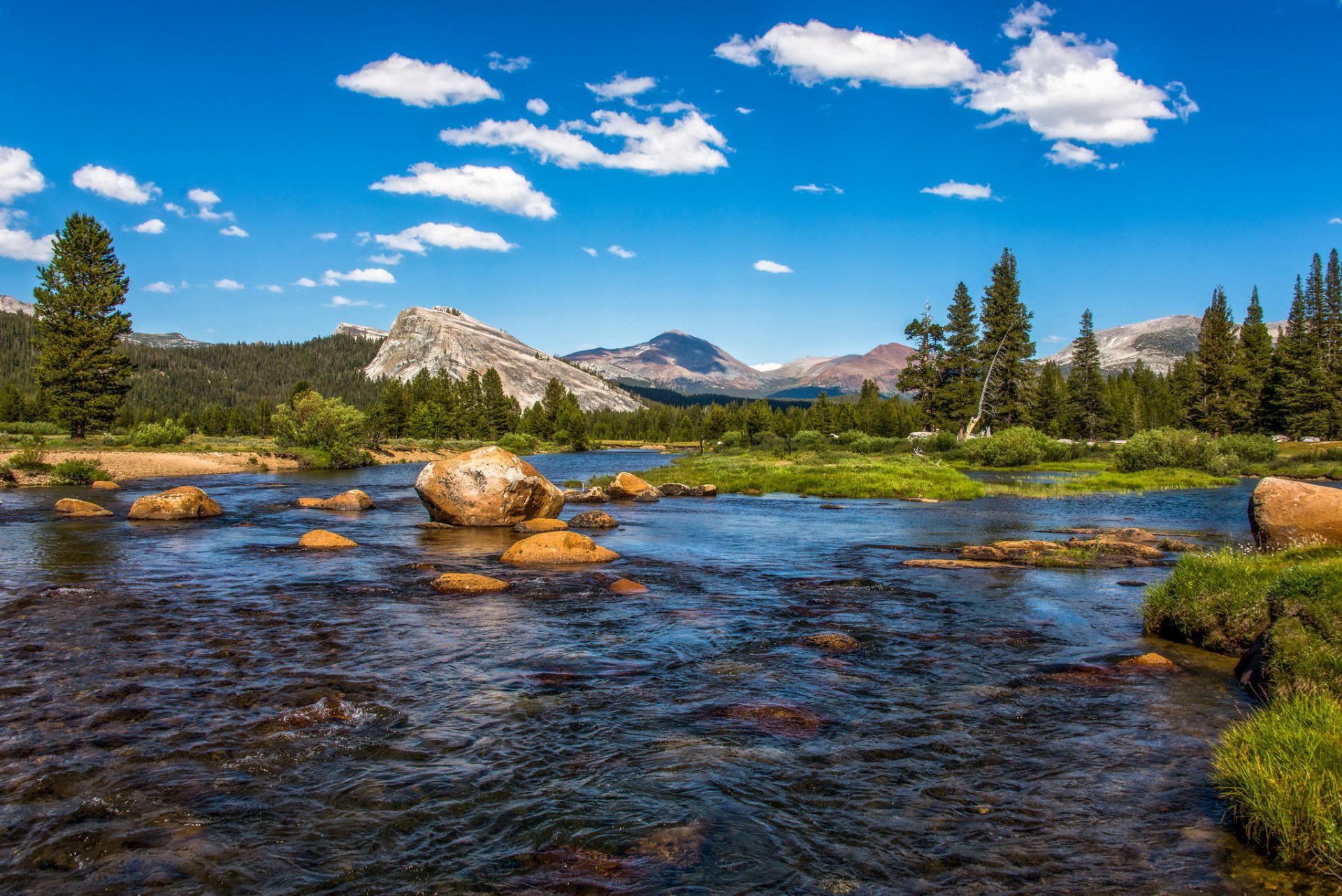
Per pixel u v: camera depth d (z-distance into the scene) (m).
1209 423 91.19
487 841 5.30
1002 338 85.88
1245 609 10.23
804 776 6.39
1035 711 8.03
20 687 8.43
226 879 4.80
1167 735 7.33
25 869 4.89
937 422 92.62
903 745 7.08
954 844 5.29
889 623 12.02
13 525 23.44
